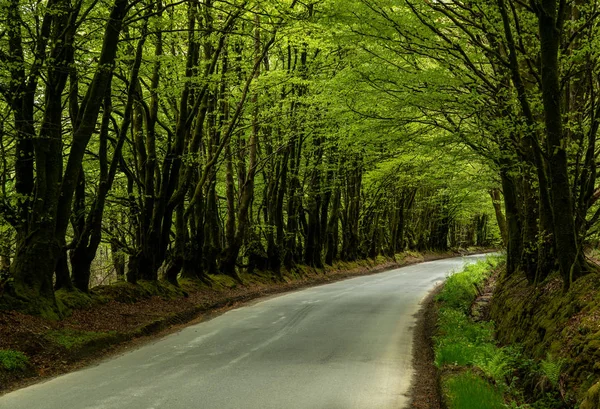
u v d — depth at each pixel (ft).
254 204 112.16
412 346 34.63
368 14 37.11
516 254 46.80
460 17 33.73
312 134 85.61
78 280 43.34
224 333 39.70
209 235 74.18
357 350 33.17
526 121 32.04
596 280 24.85
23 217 38.22
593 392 16.58
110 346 34.53
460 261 158.92
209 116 66.03
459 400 19.07
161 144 71.10
